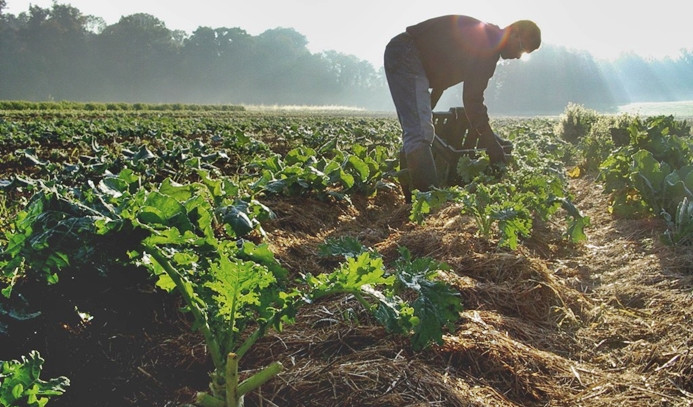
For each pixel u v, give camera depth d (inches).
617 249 175.5
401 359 101.1
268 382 95.7
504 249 161.5
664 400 96.2
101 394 97.8
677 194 192.4
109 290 111.9
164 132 580.7
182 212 90.4
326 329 113.2
